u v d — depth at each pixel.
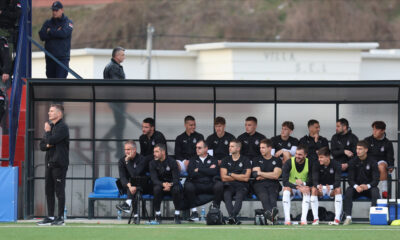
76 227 38.09
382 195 46.38
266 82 45.75
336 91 47.53
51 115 38.94
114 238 33.09
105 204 47.84
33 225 39.47
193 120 46.97
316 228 37.88
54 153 39.25
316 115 48.75
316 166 43.06
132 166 44.34
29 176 45.38
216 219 40.59
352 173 43.72
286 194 42.69
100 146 48.50
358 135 48.41
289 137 47.28
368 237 33.75
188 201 43.88
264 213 41.72
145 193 44.81
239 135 48.56
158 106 48.72
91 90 47.47
